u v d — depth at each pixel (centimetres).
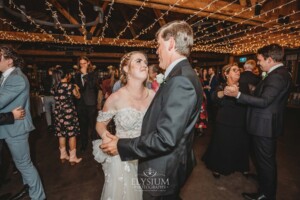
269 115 185
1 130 177
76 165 294
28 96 189
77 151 346
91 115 342
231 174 265
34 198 200
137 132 153
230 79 235
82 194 224
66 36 665
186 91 87
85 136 346
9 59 179
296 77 809
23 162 189
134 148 92
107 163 156
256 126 191
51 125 500
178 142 90
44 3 654
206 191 228
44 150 353
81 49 823
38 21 426
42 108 606
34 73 882
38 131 472
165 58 107
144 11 764
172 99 87
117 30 911
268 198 198
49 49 816
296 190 229
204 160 292
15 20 654
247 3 477
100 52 999
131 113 148
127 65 151
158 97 99
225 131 245
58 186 240
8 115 170
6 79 175
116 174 151
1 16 544
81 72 332
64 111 290
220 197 218
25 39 615
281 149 355
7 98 169
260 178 201
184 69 96
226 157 246
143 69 148
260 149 193
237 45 845
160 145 85
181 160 100
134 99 154
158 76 135
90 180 253
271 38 697
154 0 376
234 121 240
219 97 246
